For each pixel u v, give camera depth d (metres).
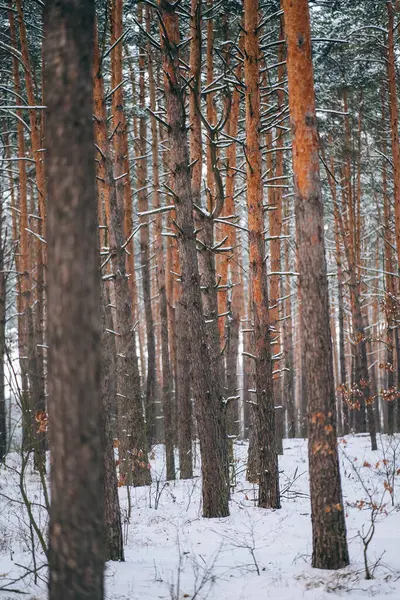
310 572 6.51
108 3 12.94
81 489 2.97
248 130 11.10
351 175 23.70
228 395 17.50
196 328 10.27
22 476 6.57
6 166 20.66
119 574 6.93
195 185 12.07
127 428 13.91
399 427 24.27
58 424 3.00
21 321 21.59
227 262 15.63
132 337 13.91
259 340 11.19
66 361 3.00
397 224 16.59
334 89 19.61
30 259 21.33
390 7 16.77
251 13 11.05
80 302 3.02
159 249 18.11
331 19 17.48
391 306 20.47
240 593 6.24
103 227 12.31
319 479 6.69
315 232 6.85
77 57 3.16
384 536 7.94
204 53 16.59
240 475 15.46
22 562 7.40
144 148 19.48
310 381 6.75
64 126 3.11
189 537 8.82
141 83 18.45
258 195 11.13
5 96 19.48
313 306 6.77
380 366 15.11
